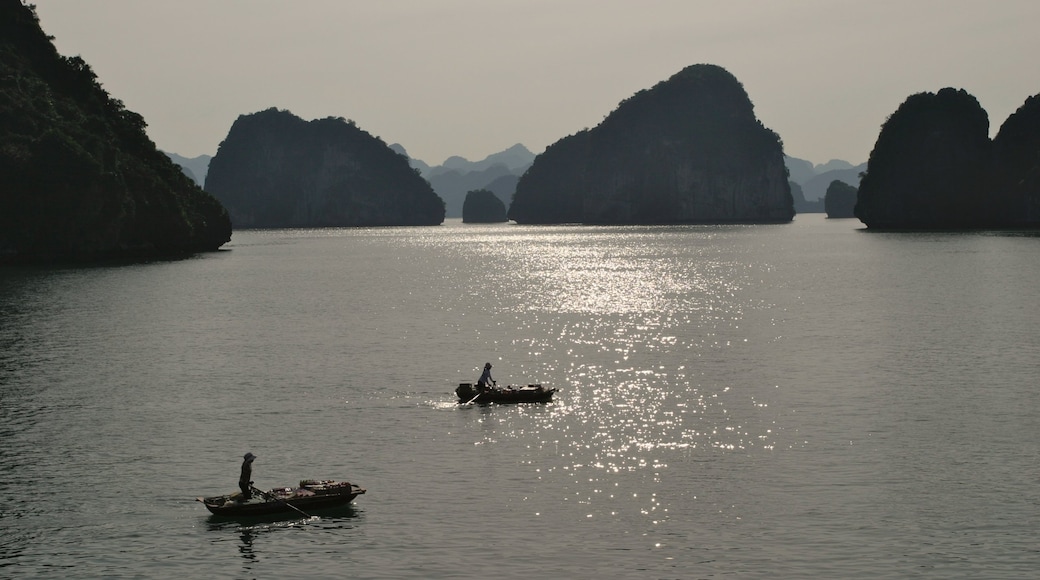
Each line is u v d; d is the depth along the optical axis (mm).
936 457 39281
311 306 96500
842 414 46625
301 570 29500
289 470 38688
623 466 38656
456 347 68938
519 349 67812
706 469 38125
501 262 174625
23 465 39406
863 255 173375
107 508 34625
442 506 34406
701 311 89875
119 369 60062
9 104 164000
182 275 136125
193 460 40125
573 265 163500
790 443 41625
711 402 49656
